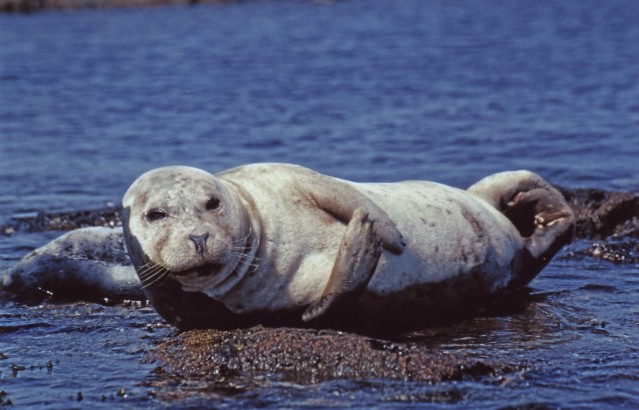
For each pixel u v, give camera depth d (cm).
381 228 3150
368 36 15650
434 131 7588
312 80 10681
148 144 7419
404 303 3309
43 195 5778
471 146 6975
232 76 11162
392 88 9931
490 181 3816
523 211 3862
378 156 6738
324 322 3089
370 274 3030
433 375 2752
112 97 9750
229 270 3027
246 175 3238
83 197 5703
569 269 4094
